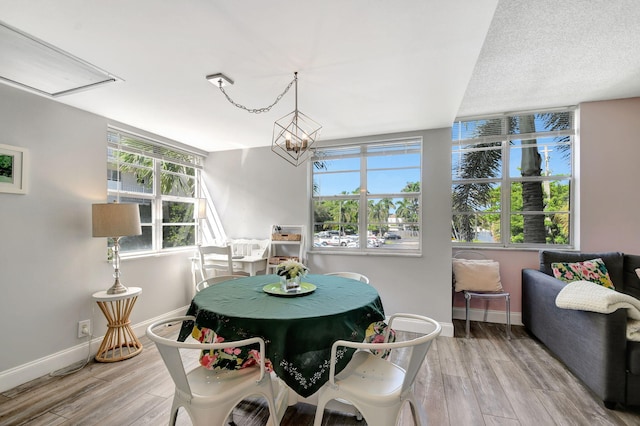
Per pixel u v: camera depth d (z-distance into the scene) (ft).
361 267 11.50
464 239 12.32
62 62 6.11
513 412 6.06
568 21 6.41
